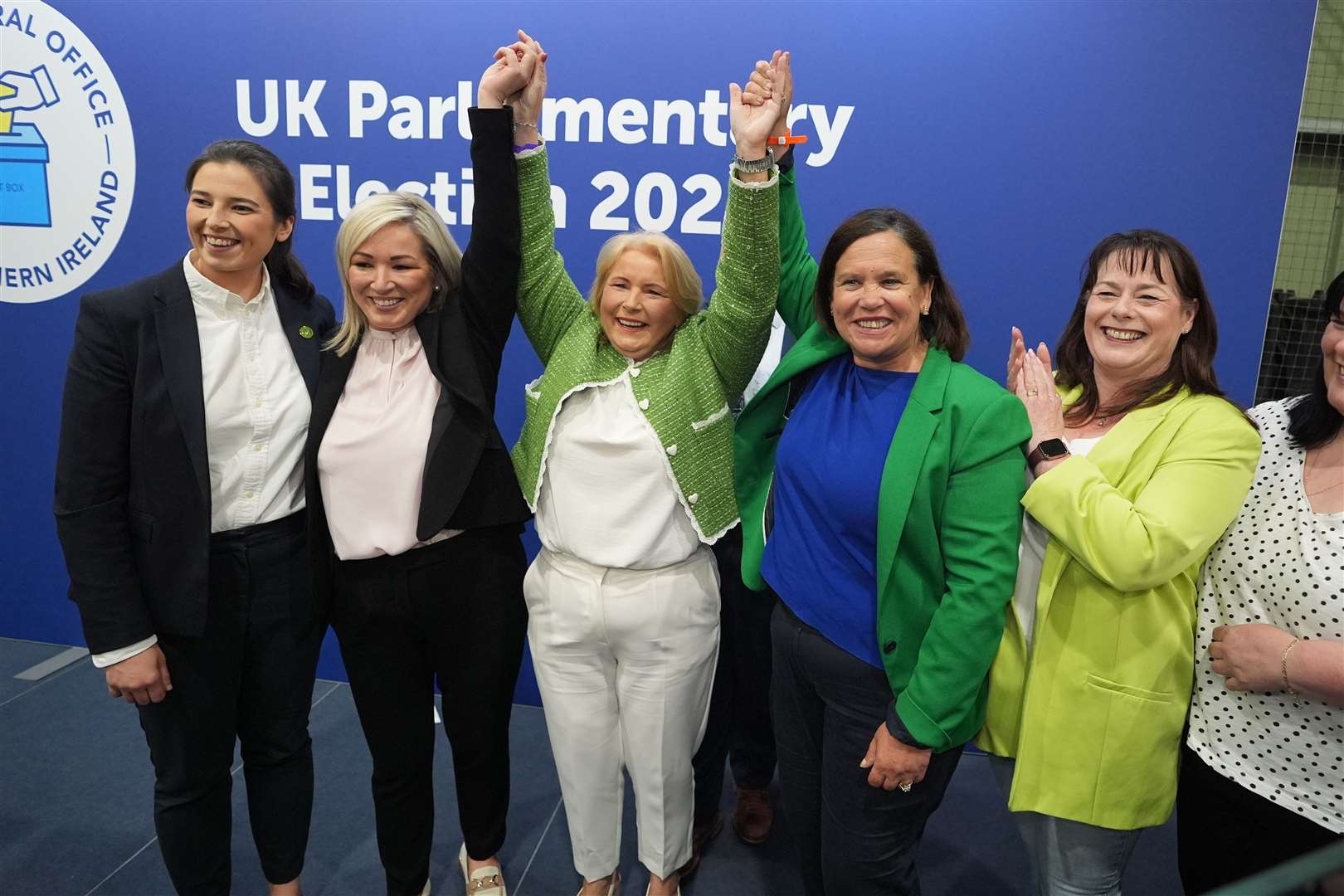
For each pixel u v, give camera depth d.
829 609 1.35
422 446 1.53
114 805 2.18
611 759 1.69
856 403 1.37
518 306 1.68
